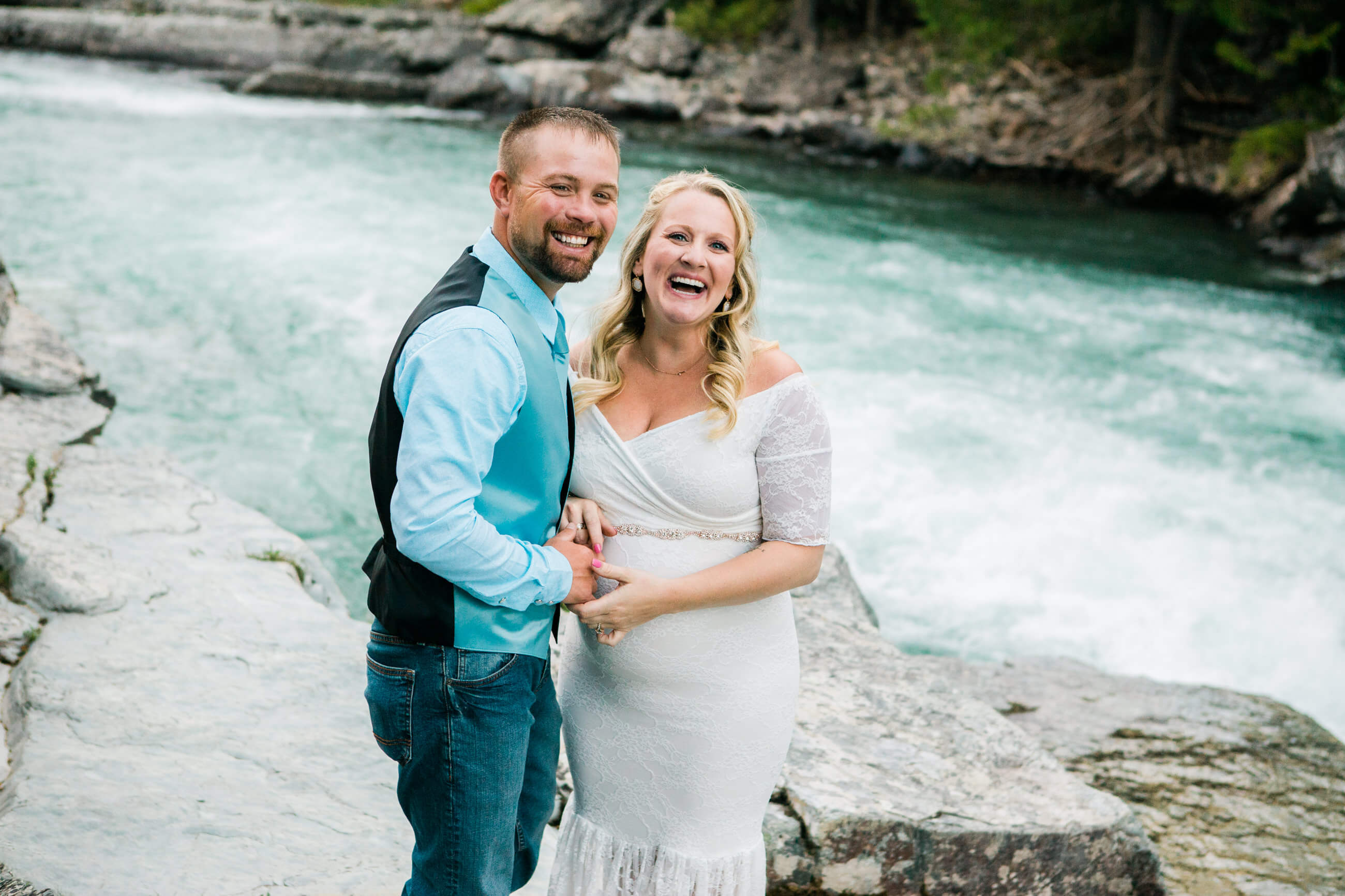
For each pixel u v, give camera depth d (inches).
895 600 239.6
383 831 115.6
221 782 119.0
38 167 550.3
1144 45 756.6
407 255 442.9
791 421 90.1
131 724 127.2
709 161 748.0
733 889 95.9
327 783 122.3
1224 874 154.3
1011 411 344.2
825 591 182.5
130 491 191.9
